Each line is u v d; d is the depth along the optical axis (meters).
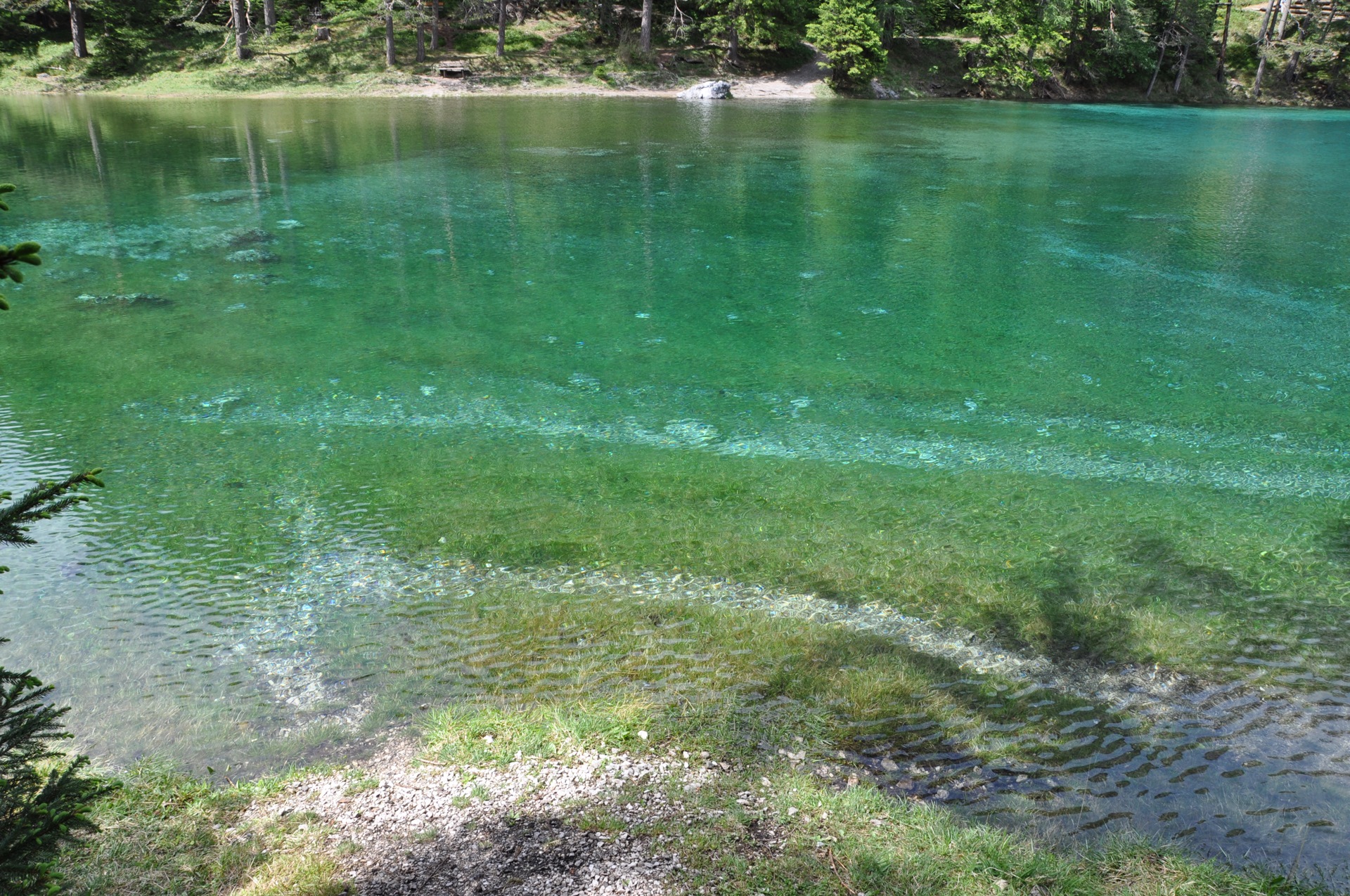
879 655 6.94
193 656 6.93
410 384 12.61
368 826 5.14
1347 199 25.31
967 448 10.80
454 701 6.39
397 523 9.02
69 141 32.34
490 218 21.97
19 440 10.68
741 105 48.75
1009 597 7.76
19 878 3.73
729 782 5.49
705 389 12.55
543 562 8.32
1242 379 12.88
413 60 52.72
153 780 5.56
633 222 21.80
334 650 7.01
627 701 6.34
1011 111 48.69
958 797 5.45
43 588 7.80
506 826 5.10
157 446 10.64
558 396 12.29
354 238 19.97
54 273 17.08
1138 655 6.95
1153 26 60.59
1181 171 29.86
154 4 52.56
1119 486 9.91
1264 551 8.58
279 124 37.62
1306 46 60.03
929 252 19.53
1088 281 17.52
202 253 18.62
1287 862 4.91
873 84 54.69
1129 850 4.97
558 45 55.50
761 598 7.74
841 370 13.23
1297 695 6.46
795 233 21.03
